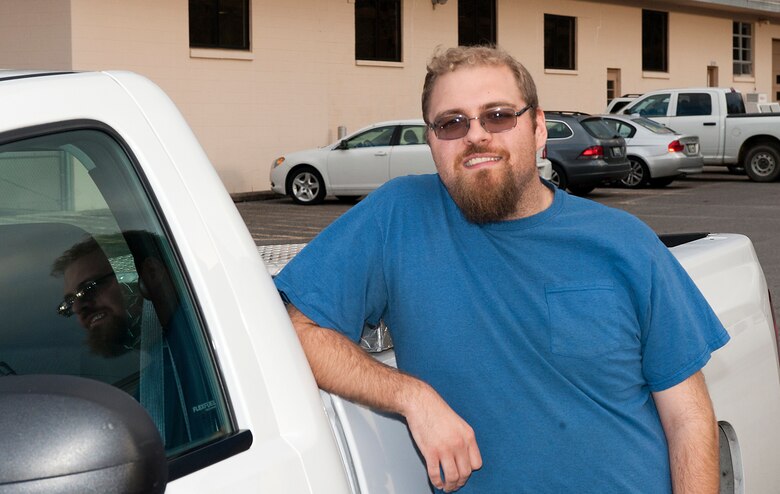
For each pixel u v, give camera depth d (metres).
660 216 16.05
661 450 2.32
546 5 25.95
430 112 2.28
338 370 2.05
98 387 1.17
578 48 27.05
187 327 1.63
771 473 3.30
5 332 1.49
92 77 1.64
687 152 20.58
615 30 28.06
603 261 2.24
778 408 3.35
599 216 2.29
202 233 1.68
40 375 1.19
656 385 2.33
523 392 2.20
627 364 2.25
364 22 21.91
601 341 2.20
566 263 2.23
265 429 1.66
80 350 1.57
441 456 2.04
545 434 2.20
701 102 21.92
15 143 1.47
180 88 18.39
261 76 19.75
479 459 2.09
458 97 2.23
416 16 22.77
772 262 11.19
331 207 17.89
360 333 2.27
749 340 3.19
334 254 2.22
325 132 21.02
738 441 3.08
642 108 22.48
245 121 19.55
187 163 1.71
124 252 1.61
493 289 2.21
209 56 18.80
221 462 1.58
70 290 1.57
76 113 1.56
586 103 27.41
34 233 1.52
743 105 22.31
